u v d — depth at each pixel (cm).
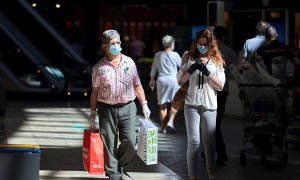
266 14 4172
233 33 4309
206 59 1723
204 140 1742
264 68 2053
